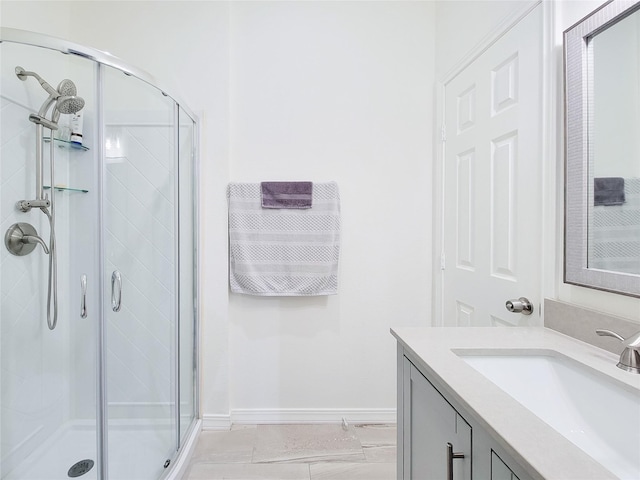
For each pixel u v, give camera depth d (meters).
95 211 1.47
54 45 1.33
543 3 1.14
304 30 1.97
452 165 1.76
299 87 1.96
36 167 1.44
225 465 1.60
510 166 1.32
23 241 1.45
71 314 1.49
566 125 1.05
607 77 0.93
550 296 1.13
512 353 0.92
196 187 1.89
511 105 1.31
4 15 1.54
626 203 0.88
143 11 1.91
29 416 1.47
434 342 0.98
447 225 1.82
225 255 1.92
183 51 1.91
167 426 1.63
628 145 0.88
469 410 0.63
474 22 1.56
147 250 1.62
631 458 0.66
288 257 1.92
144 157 1.59
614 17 0.89
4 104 1.35
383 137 1.98
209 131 1.92
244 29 1.95
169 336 1.67
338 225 1.93
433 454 0.85
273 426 1.95
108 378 1.48
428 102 1.98
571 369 0.84
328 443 1.78
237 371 1.97
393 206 1.99
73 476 1.40
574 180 1.03
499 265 1.38
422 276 2.00
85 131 1.46
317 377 1.99
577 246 1.02
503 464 0.57
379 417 1.98
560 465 0.46
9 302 1.44
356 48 1.97
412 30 1.97
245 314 1.97
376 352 2.00
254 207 1.92
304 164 1.97
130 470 1.46
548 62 1.13
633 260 0.87
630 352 0.75
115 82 1.47
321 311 1.98
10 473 1.41
